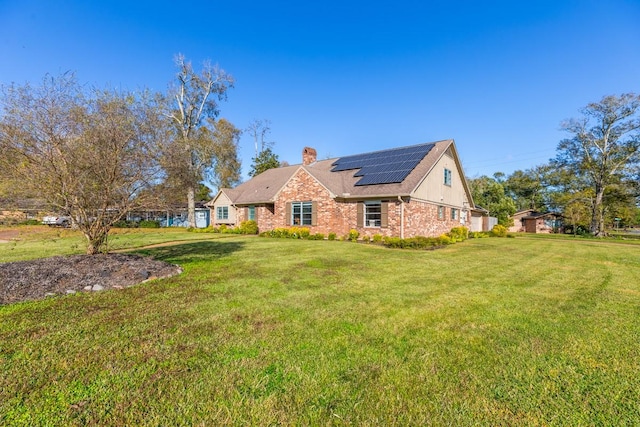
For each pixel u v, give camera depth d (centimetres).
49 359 334
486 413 259
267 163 3781
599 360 352
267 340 393
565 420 252
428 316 486
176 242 1555
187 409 258
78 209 766
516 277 788
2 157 651
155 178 846
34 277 621
